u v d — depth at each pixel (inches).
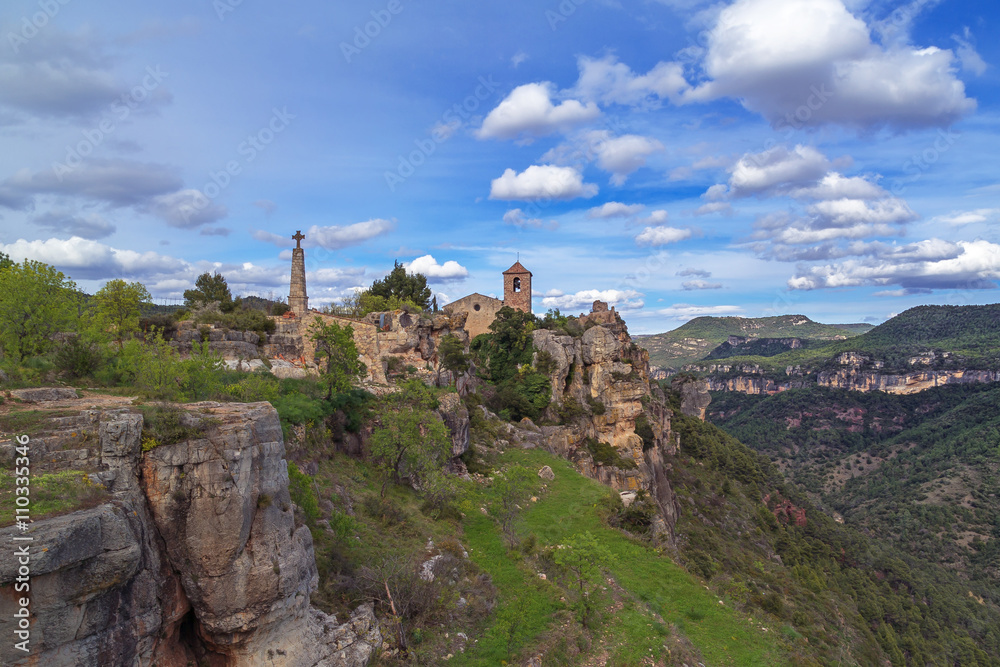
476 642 787.4
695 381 6018.7
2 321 811.4
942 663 2945.4
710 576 1681.8
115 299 1339.8
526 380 2615.7
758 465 4781.0
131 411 499.2
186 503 488.4
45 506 391.2
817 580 2913.4
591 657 853.2
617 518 1489.9
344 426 1256.2
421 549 968.3
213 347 1441.9
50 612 368.5
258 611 511.5
